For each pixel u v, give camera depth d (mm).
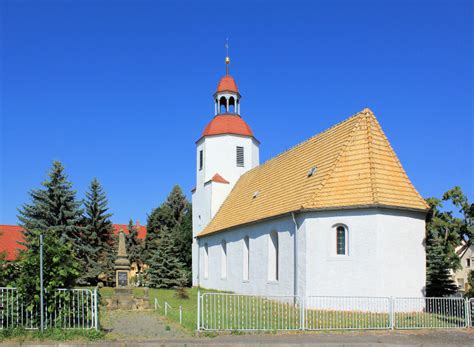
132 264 67875
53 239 15344
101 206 51594
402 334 16969
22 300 14703
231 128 45062
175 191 76938
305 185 27984
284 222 27578
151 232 69812
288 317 19125
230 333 16219
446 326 18828
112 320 21078
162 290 42188
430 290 32375
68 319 15031
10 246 59875
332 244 24656
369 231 23844
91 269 46875
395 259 23922
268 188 34125
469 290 22938
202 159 46000
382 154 25922
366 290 23500
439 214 33125
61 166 46344
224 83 46344
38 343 13602
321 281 24438
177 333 16688
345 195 24719
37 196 45219
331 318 19438
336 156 26891
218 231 38094
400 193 24812
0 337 13719
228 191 44094
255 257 31422
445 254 32375
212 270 40219
